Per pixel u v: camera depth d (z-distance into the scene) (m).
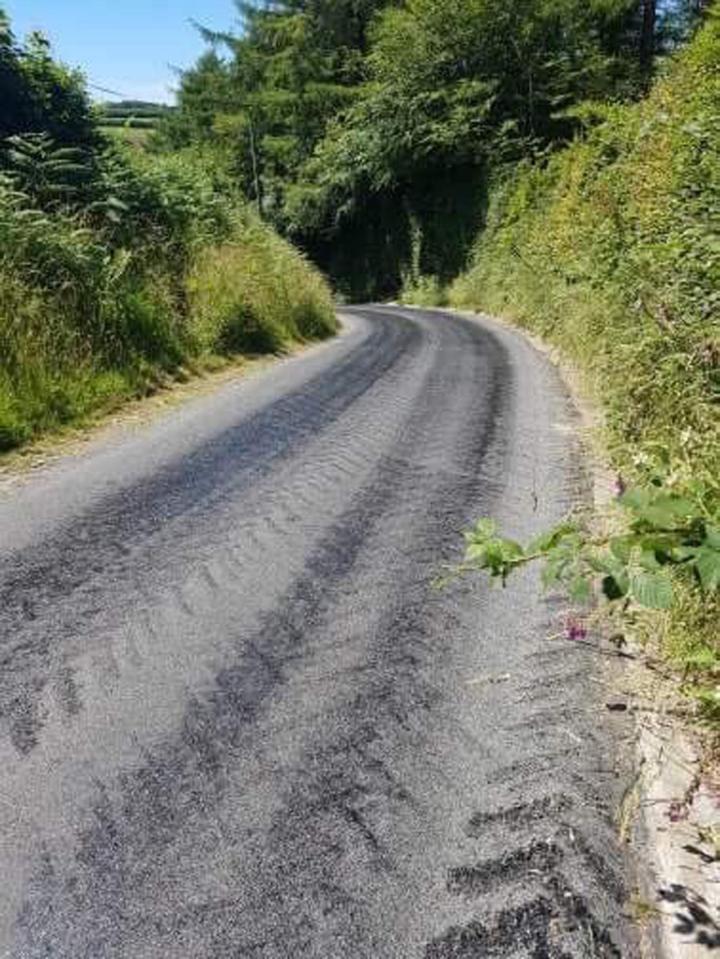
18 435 5.32
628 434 4.54
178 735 2.26
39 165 7.92
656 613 2.64
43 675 2.57
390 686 2.48
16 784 2.06
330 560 3.43
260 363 9.31
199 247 10.24
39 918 1.67
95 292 7.06
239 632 2.83
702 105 9.02
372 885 1.73
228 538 3.69
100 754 2.18
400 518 3.92
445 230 25.61
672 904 1.67
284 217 31.06
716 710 2.20
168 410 6.53
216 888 1.73
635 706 2.34
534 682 2.49
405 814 1.94
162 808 1.97
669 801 1.95
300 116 31.61
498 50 24.02
